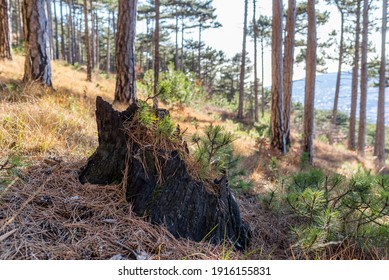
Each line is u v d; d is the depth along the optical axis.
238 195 3.23
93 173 2.37
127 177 2.19
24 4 6.00
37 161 2.57
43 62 6.21
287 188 3.05
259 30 23.52
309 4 9.19
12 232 1.68
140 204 2.09
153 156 2.19
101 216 1.98
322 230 2.12
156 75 10.80
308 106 9.16
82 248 1.71
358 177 2.46
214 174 2.49
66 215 1.94
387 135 29.36
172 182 2.13
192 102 14.12
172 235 1.97
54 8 30.12
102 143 2.43
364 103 14.69
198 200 2.12
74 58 34.12
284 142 8.73
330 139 20.59
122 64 7.18
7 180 1.97
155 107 2.38
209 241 2.06
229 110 24.20
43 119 3.45
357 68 17.20
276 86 8.63
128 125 2.30
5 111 3.45
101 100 2.38
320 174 3.01
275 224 2.68
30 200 1.94
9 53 9.38
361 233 2.21
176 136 2.32
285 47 9.47
